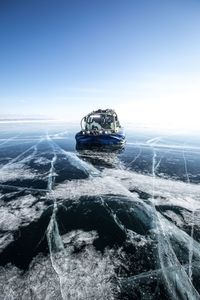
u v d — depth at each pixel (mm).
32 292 2900
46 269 3279
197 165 9586
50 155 11297
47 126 34625
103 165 9383
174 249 3746
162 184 7031
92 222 4605
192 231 4301
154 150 13078
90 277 3131
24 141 16172
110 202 5586
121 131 13750
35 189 6477
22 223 4562
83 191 6324
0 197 5895
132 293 2895
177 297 2855
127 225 4500
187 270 3291
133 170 8664
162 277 3150
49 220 4676
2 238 4039
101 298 2814
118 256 3557
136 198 5859
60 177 7645
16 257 3537
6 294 2877
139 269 3293
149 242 3934
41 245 3832
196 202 5664
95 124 14406
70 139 17562
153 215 4926
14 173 8109
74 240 3982
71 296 2840
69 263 3398
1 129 26703
